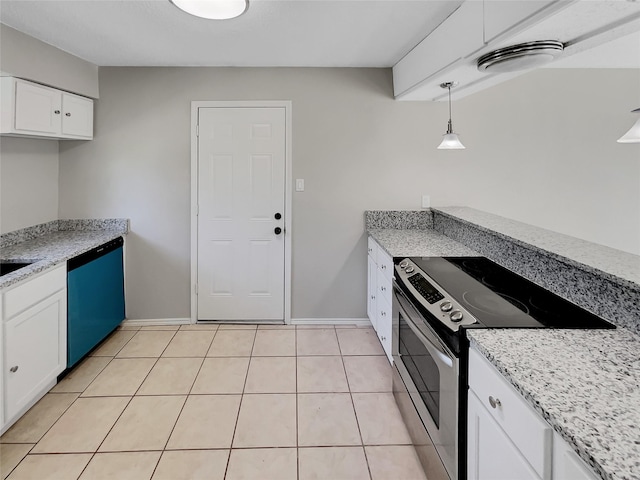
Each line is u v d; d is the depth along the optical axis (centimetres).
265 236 348
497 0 167
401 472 182
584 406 89
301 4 209
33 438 203
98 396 241
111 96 329
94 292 290
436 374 158
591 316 145
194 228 345
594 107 336
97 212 337
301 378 264
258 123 337
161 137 335
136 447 198
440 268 213
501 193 343
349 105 336
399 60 309
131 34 253
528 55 168
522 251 200
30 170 300
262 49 284
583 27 148
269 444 201
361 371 274
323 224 347
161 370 273
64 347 254
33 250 263
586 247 180
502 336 128
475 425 129
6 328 200
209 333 335
